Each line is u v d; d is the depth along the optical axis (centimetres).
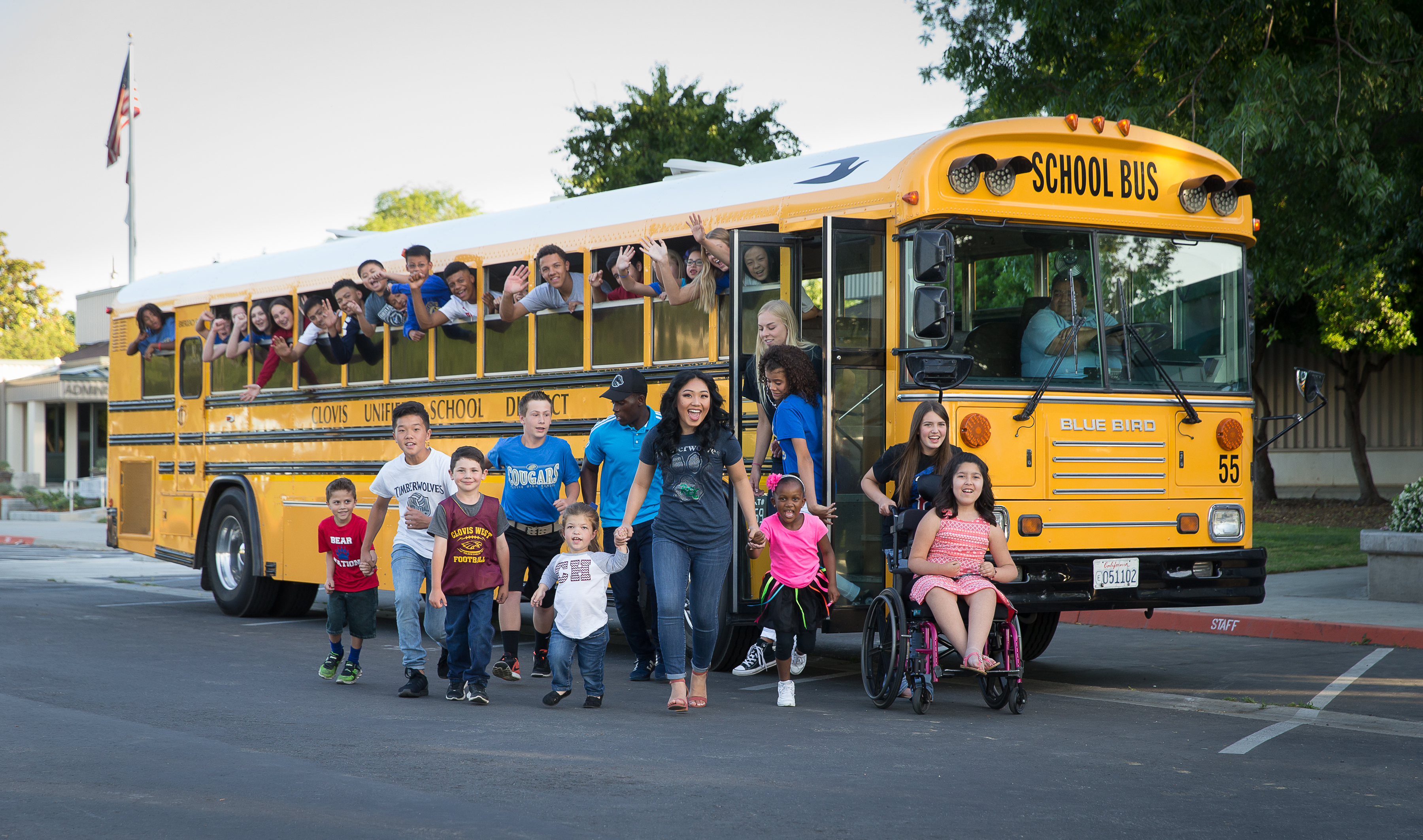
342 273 1198
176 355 1402
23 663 951
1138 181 870
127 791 557
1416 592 1260
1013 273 835
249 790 562
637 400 879
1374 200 1464
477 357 1086
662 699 831
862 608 850
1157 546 859
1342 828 522
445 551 797
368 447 1169
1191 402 871
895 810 541
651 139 2984
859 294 837
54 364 4406
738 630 938
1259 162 1498
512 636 900
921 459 796
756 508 877
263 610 1296
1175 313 878
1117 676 937
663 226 959
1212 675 938
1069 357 841
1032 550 820
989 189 823
